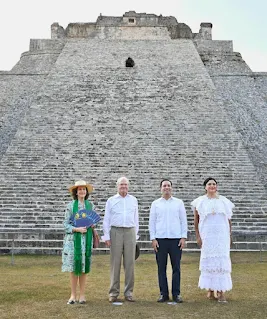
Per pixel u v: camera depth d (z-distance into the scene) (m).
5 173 18.47
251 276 9.74
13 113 25.61
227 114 25.11
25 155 19.55
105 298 7.63
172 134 21.22
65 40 34.44
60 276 9.80
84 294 7.87
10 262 12.07
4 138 23.17
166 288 7.49
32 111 22.78
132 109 23.28
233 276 9.75
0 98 27.38
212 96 24.59
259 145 22.78
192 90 25.19
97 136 21.00
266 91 28.77
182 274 10.10
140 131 21.41
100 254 13.73
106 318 6.33
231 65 32.44
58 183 17.95
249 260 12.33
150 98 24.34
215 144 20.53
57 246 14.18
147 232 15.18
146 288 8.55
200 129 21.59
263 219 16.25
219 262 7.45
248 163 19.33
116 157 19.56
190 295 7.93
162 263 7.58
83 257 7.16
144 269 10.89
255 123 24.53
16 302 7.24
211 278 7.48
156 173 18.64
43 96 24.25
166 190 7.75
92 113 22.84
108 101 24.00
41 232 14.95
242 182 18.23
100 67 27.88
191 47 31.20
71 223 7.33
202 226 7.69
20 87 28.75
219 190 17.75
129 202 7.71
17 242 14.14
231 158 19.67
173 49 30.81
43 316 6.41
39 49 33.94
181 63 28.59
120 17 37.41
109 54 29.78
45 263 11.91
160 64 28.47
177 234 7.60
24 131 21.12
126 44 31.44
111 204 7.70
